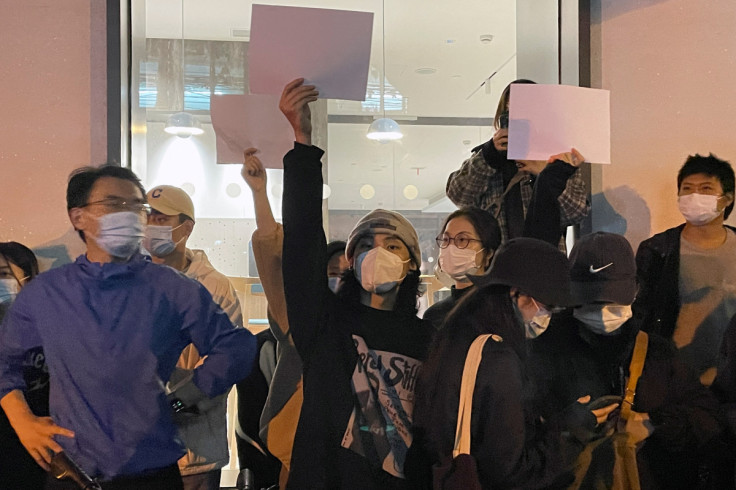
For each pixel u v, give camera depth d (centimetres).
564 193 197
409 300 181
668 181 212
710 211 201
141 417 171
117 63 187
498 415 163
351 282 183
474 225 191
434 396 166
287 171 175
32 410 170
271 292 190
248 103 179
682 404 183
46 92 188
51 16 188
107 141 188
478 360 166
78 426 169
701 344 203
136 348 173
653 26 212
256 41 165
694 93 213
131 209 179
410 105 571
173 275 182
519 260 179
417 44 478
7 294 179
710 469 185
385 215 183
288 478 173
